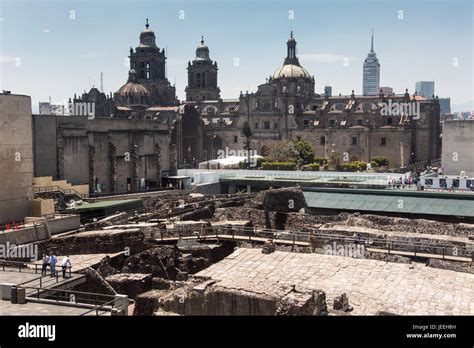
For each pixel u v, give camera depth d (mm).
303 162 156750
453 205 72688
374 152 174500
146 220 64375
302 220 64625
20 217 59000
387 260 43594
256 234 53250
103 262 45531
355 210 76562
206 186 110188
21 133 59062
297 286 32750
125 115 193625
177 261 49125
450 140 102500
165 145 111375
